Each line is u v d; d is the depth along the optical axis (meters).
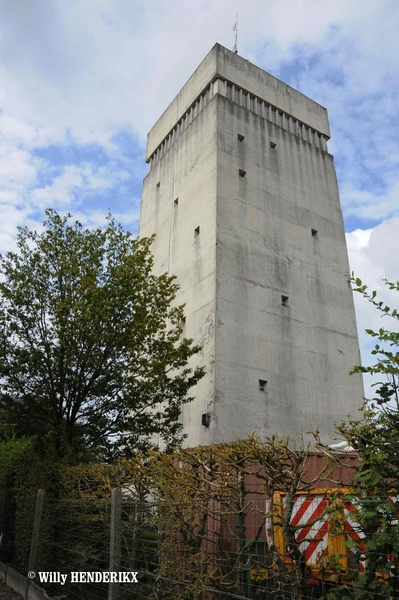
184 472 7.12
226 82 28.22
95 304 14.16
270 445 6.10
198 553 6.30
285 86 31.34
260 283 24.16
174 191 28.95
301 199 28.42
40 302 14.76
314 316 25.80
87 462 13.14
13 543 13.09
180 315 17.61
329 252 28.45
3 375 13.90
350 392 25.45
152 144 33.84
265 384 22.20
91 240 15.94
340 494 4.50
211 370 20.81
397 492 4.09
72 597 9.02
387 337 4.34
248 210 25.34
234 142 26.44
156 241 29.38
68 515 9.55
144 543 7.23
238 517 6.55
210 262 23.19
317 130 31.94
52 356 14.13
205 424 19.97
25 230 15.48
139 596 6.81
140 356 16.16
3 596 10.33
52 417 14.22
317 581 5.22
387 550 3.97
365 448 4.45
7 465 15.18
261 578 5.60
